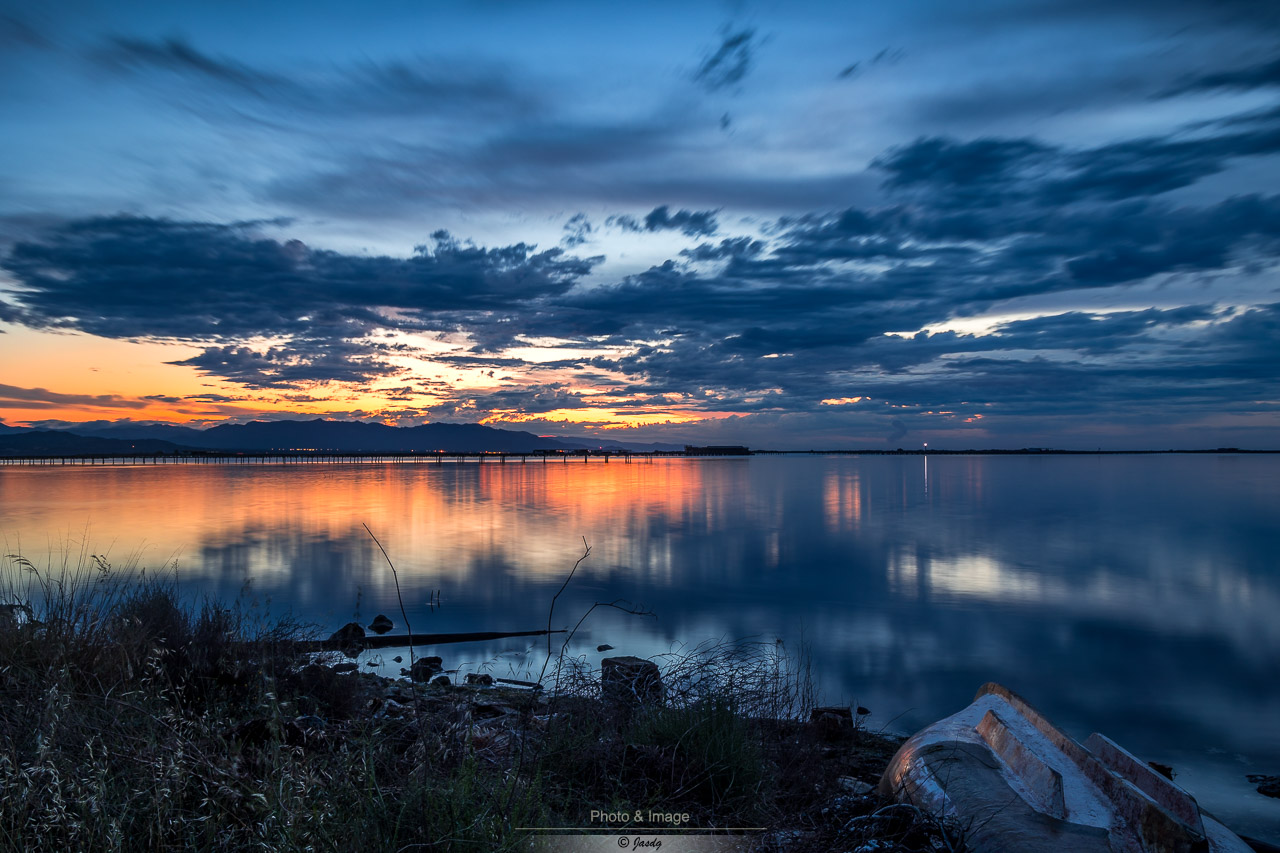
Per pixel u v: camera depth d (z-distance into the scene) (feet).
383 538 112.06
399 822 9.41
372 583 70.54
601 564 89.76
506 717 16.83
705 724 14.58
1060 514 174.29
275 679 18.76
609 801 12.32
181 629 21.13
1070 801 11.55
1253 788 27.96
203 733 11.84
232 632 21.71
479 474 461.37
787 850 11.10
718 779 13.21
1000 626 59.47
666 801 12.17
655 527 140.05
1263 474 469.57
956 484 334.44
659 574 83.61
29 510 156.87
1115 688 42.73
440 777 11.44
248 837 9.45
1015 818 11.19
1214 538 126.00
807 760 16.05
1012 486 313.73
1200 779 28.94
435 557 92.63
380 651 42.73
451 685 27.96
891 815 11.66
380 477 394.32
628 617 57.57
